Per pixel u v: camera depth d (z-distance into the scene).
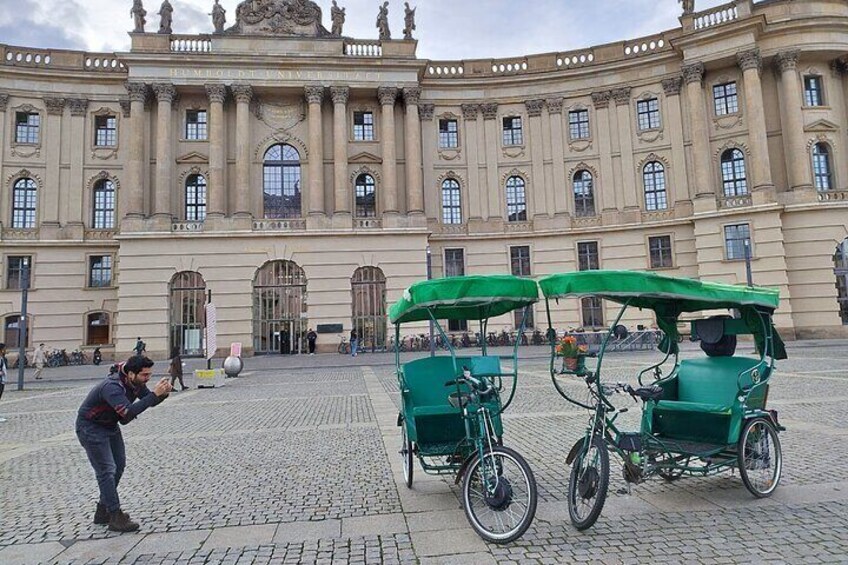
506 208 48.34
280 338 41.91
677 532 6.44
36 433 14.02
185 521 7.30
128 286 40.53
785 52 42.06
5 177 43.69
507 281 7.33
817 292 39.75
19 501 8.34
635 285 6.97
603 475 6.39
